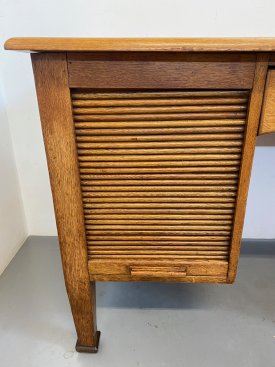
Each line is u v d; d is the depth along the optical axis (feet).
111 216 2.01
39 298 3.10
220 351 2.51
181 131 1.75
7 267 3.59
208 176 1.87
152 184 1.91
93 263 2.15
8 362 2.43
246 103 1.67
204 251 2.13
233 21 2.96
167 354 2.49
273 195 3.75
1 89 3.32
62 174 1.84
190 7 2.92
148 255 2.15
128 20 3.01
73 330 2.72
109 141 1.79
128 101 1.69
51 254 3.83
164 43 1.46
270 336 2.65
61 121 1.71
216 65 1.57
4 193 3.48
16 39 1.49
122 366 2.39
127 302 3.06
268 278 3.40
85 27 3.06
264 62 1.55
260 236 4.02
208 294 3.16
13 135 3.57
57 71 1.60
